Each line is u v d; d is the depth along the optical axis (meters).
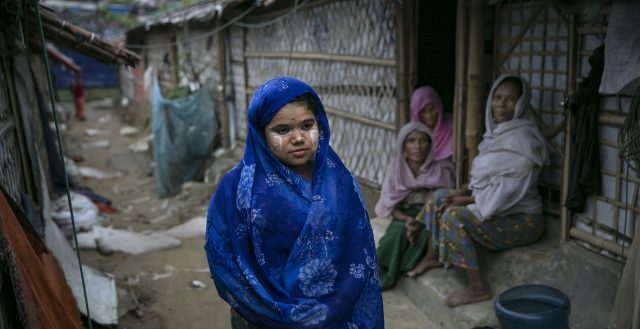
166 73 13.61
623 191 3.12
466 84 4.07
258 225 1.75
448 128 4.55
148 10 22.34
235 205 1.79
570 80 3.36
